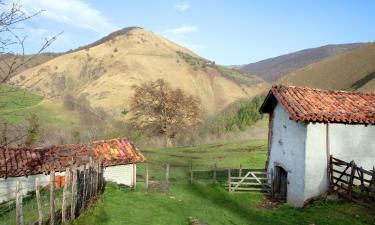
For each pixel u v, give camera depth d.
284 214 17.53
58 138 53.28
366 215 15.11
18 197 8.94
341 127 18.75
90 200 14.70
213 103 128.88
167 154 44.03
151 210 16.16
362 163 18.91
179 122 58.59
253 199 20.95
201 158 39.84
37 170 21.70
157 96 59.69
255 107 68.31
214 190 22.58
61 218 11.71
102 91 114.44
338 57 108.12
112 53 160.25
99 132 61.81
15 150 23.31
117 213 14.64
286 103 19.75
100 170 18.08
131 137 58.78
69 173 12.13
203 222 14.97
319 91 21.62
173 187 23.11
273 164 22.44
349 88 84.06
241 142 49.09
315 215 16.48
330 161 18.58
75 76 141.75
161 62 153.00
